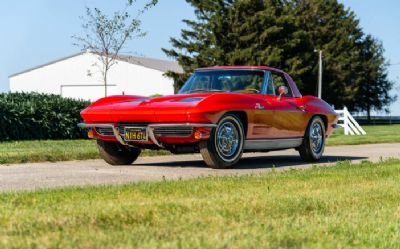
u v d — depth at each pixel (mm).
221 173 9109
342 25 78438
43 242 3629
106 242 3682
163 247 3562
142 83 69438
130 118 9523
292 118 10961
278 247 3756
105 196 5703
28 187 7219
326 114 11898
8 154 11352
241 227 4305
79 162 11102
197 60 64125
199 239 3787
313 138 11742
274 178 7379
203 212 4840
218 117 9352
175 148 9672
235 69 10820
